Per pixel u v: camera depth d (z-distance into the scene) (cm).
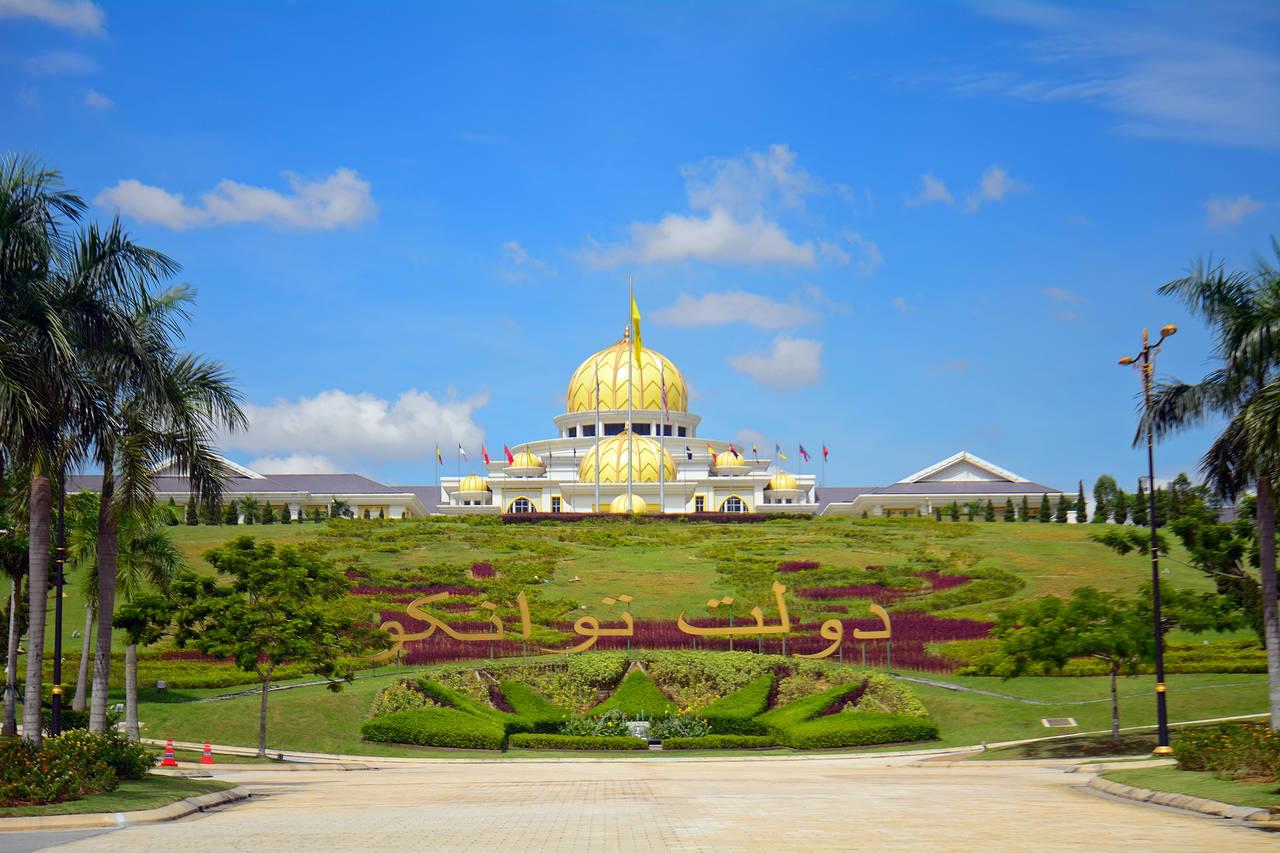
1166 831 2569
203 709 6425
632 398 16600
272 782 4344
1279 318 4112
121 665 7369
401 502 15462
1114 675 5575
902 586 9669
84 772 3403
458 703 6625
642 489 15125
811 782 4100
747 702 6675
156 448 4359
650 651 7719
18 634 5697
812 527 12656
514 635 8081
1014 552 11031
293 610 5838
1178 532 5766
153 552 6031
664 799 3397
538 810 3098
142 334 4131
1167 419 4700
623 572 10338
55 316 3572
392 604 8950
